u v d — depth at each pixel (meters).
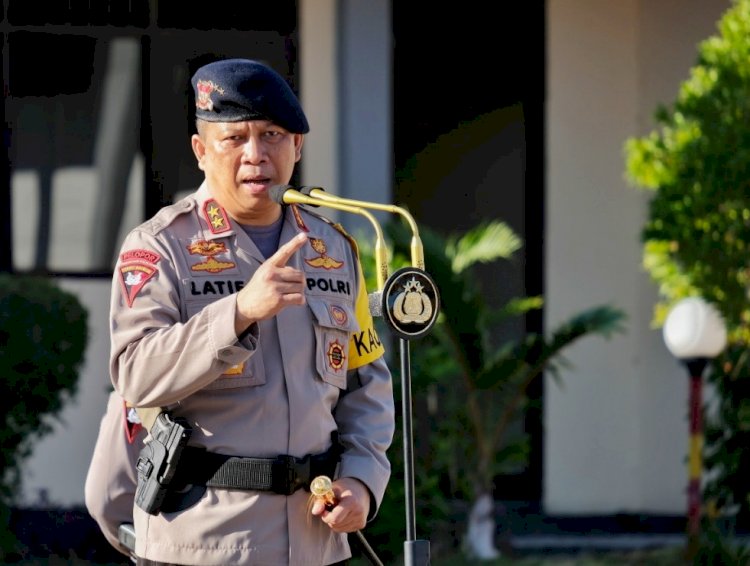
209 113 11.16
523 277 26.73
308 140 25.08
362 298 12.01
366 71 24.73
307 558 11.12
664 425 26.27
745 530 22.53
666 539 24.66
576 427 26.50
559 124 26.41
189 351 10.37
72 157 25.72
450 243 22.52
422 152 26.78
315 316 11.32
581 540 24.62
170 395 10.56
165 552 11.01
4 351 22.20
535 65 26.59
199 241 11.21
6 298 22.39
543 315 26.61
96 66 25.58
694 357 21.58
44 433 22.91
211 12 25.36
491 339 26.84
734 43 22.36
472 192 26.80
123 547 12.54
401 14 26.69
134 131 25.62
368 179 24.78
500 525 25.00
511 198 26.72
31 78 25.59
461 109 26.73
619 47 26.27
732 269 22.12
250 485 10.88
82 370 23.81
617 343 26.42
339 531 11.19
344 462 11.50
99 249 25.81
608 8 26.23
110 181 25.72
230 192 11.20
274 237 11.55
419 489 21.73
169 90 25.52
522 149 26.66
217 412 10.96
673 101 26.02
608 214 26.42
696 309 21.45
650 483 26.39
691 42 25.91
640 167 22.78
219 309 10.33
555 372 22.80
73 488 24.95
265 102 11.03
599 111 26.38
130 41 25.48
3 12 25.47
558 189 26.50
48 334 22.47
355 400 11.89
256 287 10.19
